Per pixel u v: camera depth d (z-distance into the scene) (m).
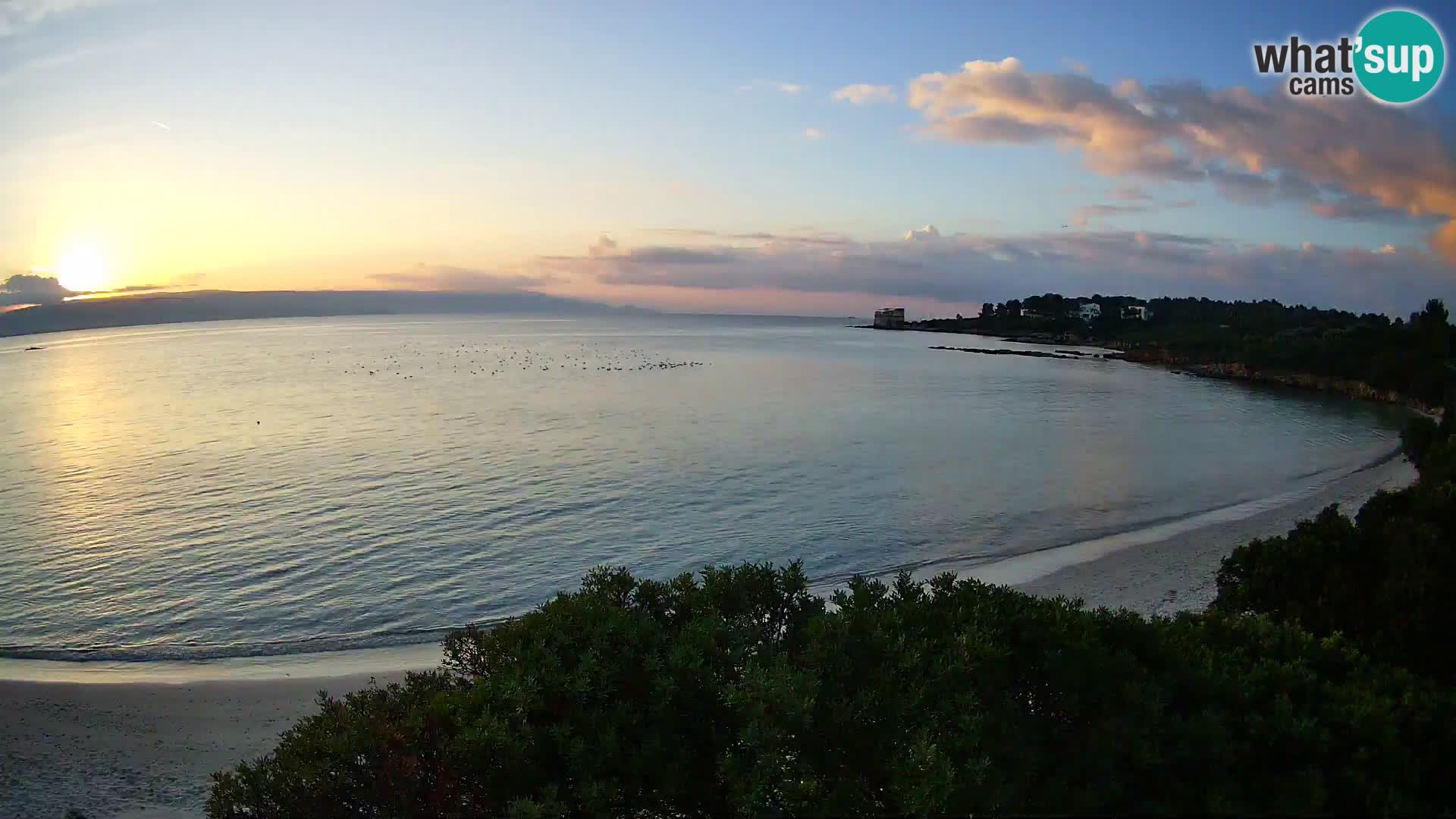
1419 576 12.59
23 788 12.88
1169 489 39.94
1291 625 10.43
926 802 6.12
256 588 24.59
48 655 19.69
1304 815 6.26
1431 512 15.09
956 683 7.43
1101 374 119.56
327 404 74.88
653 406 74.62
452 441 53.41
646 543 29.73
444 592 24.39
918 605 8.93
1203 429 62.97
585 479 40.78
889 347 198.75
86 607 23.00
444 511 33.97
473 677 9.48
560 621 9.12
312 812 7.35
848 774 6.90
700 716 7.83
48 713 15.95
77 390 90.62
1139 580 24.50
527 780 7.19
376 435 55.75
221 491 37.84
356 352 164.50
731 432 58.09
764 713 6.97
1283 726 7.09
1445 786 6.96
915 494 38.09
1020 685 7.86
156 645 20.39
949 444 53.88
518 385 94.75
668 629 9.20
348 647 20.28
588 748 7.40
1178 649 8.34
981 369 129.00
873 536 30.92
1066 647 7.81
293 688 17.33
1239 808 6.32
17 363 140.38
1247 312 193.75
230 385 94.81
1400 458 48.78
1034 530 31.94
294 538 29.84
